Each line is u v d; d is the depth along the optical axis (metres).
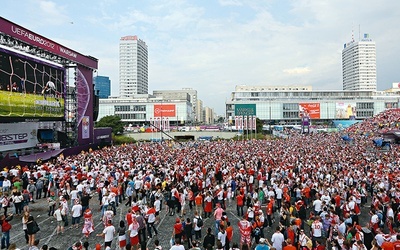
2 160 27.59
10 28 31.17
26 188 22.41
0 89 30.09
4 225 13.70
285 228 12.98
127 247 10.60
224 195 19.28
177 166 27.39
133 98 160.00
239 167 28.84
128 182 21.53
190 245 13.09
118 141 73.00
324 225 13.48
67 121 44.59
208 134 95.44
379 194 17.47
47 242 14.70
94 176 24.12
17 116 32.47
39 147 38.44
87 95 48.28
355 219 13.80
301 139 70.00
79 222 17.52
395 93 167.38
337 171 25.08
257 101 145.88
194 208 20.53
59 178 23.06
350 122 121.38
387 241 11.03
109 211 14.56
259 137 86.38
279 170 24.95
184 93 199.50
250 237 13.10
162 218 18.36
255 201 16.02
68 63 44.50
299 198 18.92
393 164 28.70
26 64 33.94
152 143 67.38
